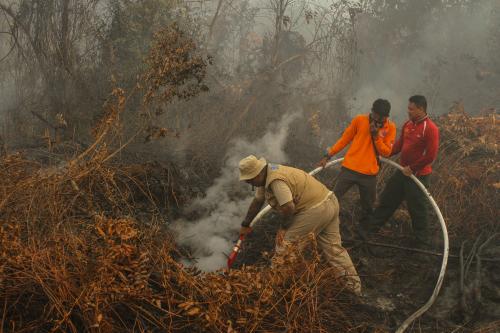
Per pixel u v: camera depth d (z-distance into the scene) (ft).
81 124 20.83
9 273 10.42
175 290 11.40
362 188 16.35
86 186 14.87
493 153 21.58
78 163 15.37
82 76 21.79
